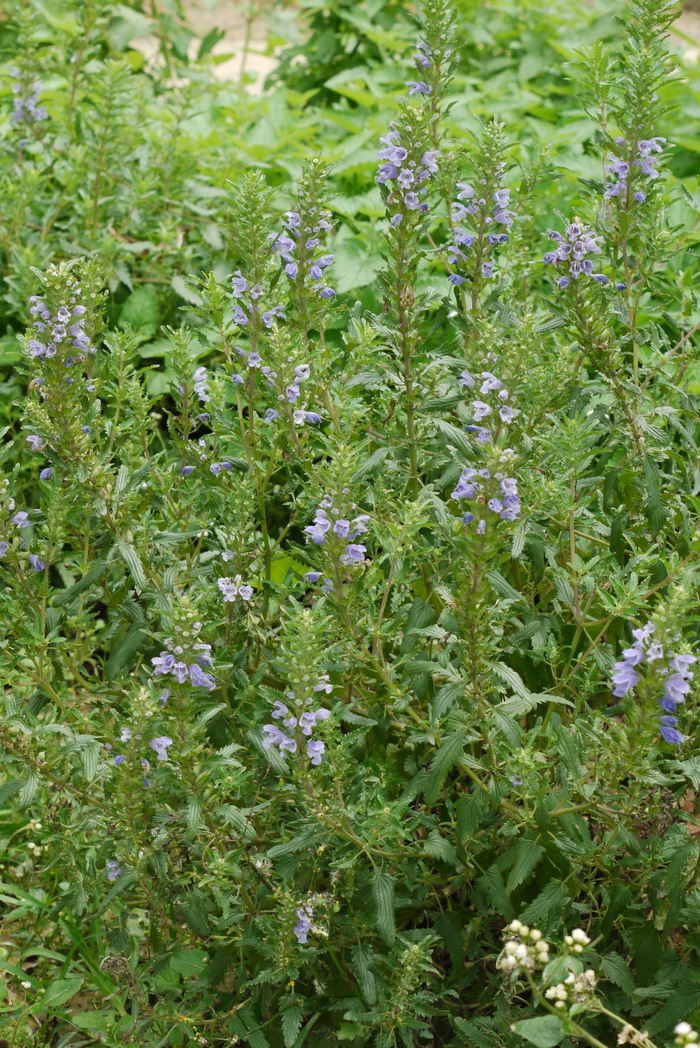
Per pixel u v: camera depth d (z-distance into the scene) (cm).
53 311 391
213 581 450
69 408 400
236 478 432
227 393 573
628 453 446
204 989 402
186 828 383
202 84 969
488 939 425
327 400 437
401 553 382
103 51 1000
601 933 378
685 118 921
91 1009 468
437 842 389
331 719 353
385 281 421
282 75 1071
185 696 353
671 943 411
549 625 411
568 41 1043
